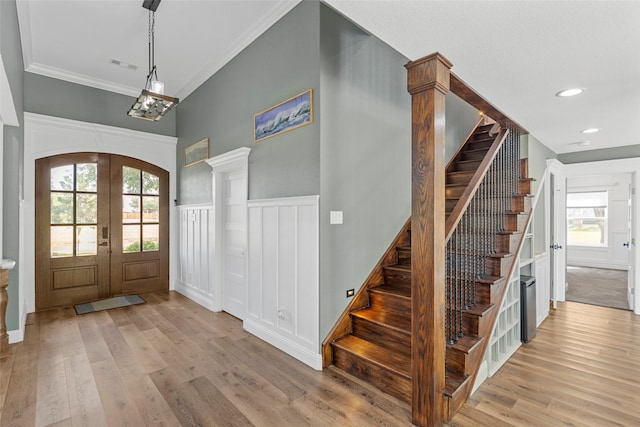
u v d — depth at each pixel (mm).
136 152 4914
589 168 4816
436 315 1897
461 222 2523
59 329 3463
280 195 3062
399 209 3512
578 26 1736
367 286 3070
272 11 3059
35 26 3297
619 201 7758
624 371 2654
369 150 3152
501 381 2484
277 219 3072
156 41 3582
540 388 2383
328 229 2721
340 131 2852
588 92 2631
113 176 4730
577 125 3533
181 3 2955
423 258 1920
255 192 3410
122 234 4812
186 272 4926
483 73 2305
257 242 3338
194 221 4684
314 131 2705
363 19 1702
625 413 2086
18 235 3176
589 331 3607
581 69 2236
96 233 4590
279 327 3043
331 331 2729
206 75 4316
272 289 3137
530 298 3338
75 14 3104
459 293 2545
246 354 2887
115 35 3463
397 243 3447
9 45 2477
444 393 1976
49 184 4230
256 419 1995
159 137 5102
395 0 1543
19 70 3309
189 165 4855
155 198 5113
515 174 3625
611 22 1693
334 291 2771
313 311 2684
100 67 4184
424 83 1914
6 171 3158
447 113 4324
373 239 3180
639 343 3258
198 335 3312
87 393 2258
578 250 8375
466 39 1882
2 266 2781
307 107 2768
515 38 1861
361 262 3045
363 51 3113
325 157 2705
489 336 2518
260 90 3357
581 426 1956
